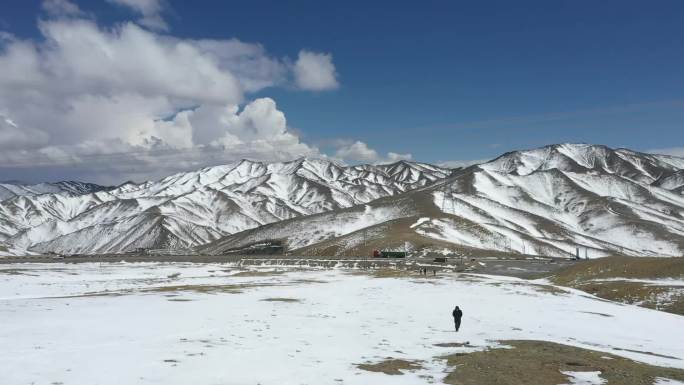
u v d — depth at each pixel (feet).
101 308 131.03
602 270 311.47
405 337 102.89
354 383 64.28
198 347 81.87
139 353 75.20
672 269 275.59
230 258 554.87
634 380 70.79
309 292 203.10
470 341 99.86
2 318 106.73
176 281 285.64
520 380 68.33
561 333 118.62
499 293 211.82
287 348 84.89
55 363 66.95
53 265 466.70
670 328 144.66
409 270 388.16
